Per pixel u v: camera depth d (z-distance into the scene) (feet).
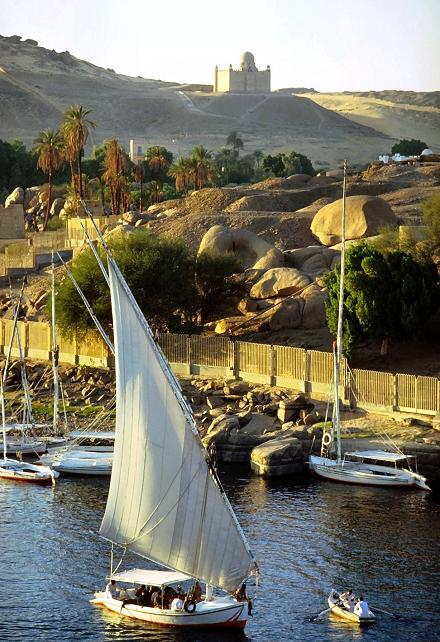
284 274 467.52
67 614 230.48
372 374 371.76
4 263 616.80
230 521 219.41
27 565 259.80
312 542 273.33
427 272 403.13
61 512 304.50
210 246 507.30
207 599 226.38
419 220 526.57
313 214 583.58
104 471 350.23
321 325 439.63
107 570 256.93
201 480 220.23
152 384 221.25
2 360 484.33
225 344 417.90
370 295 391.04
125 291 221.05
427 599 237.04
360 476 330.54
